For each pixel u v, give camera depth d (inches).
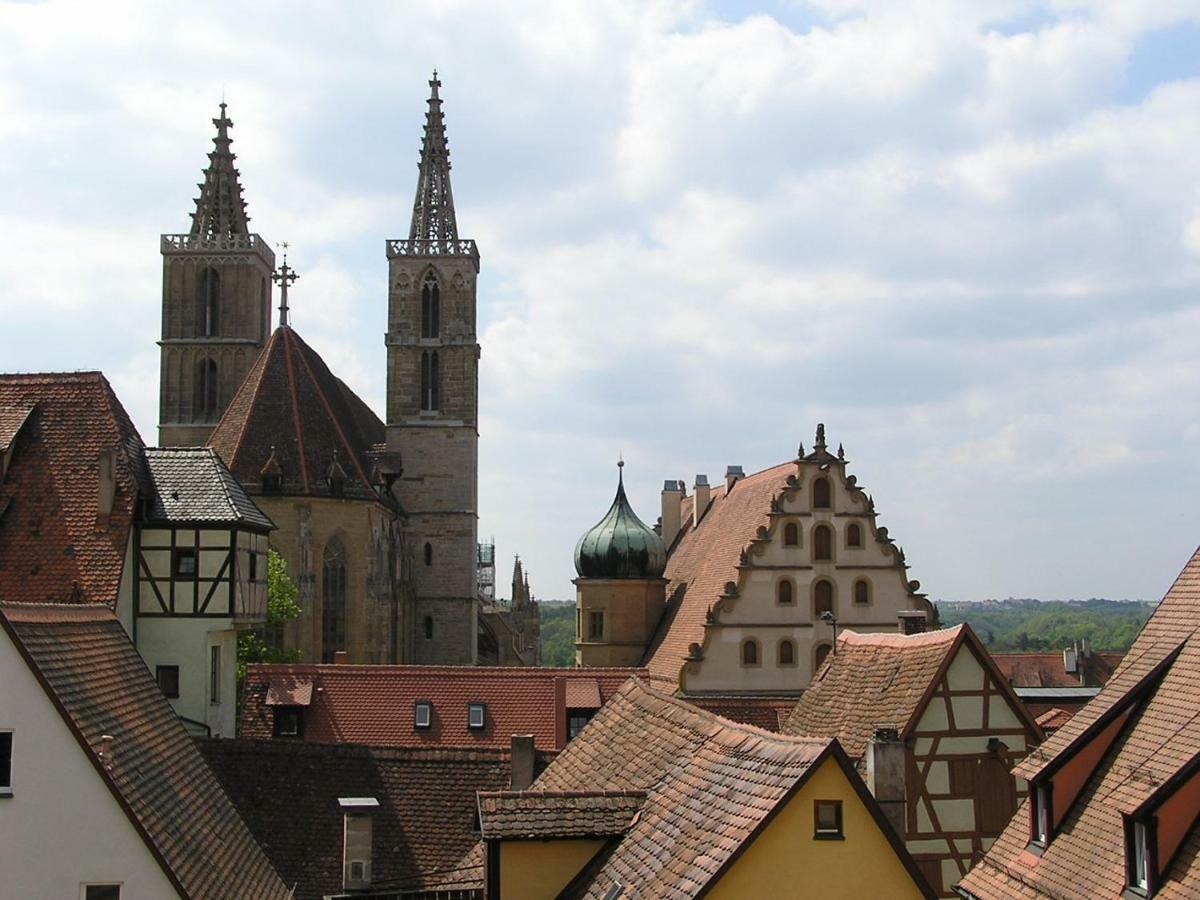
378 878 1584.6
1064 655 4574.3
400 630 5152.6
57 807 1047.0
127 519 2015.3
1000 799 1454.2
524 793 1047.0
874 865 875.4
